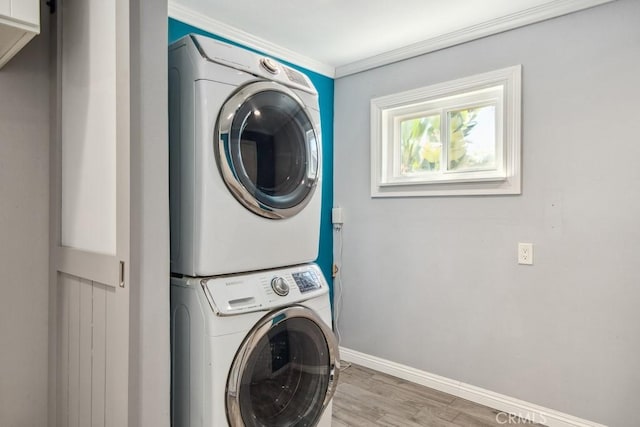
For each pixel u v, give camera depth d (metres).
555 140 2.16
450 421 2.19
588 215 2.06
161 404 1.21
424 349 2.69
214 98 1.30
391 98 2.86
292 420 1.49
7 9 1.16
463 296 2.51
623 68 1.97
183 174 1.33
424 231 2.70
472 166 2.56
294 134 1.58
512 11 2.25
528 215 2.25
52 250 1.61
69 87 1.52
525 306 2.27
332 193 3.22
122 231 1.16
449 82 2.56
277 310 1.41
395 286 2.85
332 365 1.65
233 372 1.27
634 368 1.93
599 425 2.02
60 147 1.58
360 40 2.66
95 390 1.33
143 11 1.15
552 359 2.17
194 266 1.30
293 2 2.19
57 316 1.58
